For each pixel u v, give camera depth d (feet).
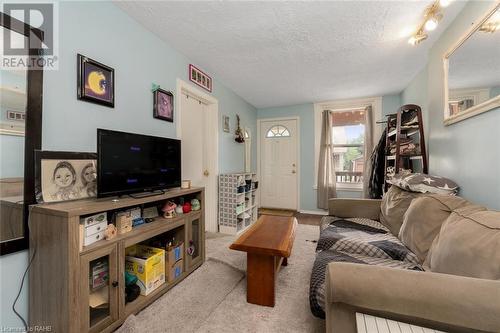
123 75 5.82
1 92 3.67
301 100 13.93
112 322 4.14
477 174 4.94
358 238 5.49
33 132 3.95
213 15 5.95
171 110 7.51
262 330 4.26
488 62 4.60
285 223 6.68
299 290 5.65
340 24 6.30
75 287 3.50
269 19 6.10
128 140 5.00
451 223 4.03
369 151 12.68
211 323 4.46
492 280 2.47
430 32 6.59
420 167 8.77
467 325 2.26
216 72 9.68
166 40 7.19
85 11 4.90
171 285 5.64
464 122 5.45
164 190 6.30
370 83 10.89
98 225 4.09
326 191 13.76
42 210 3.67
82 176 4.65
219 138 10.84
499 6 4.29
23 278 3.85
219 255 7.67
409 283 2.49
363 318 2.63
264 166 15.92
